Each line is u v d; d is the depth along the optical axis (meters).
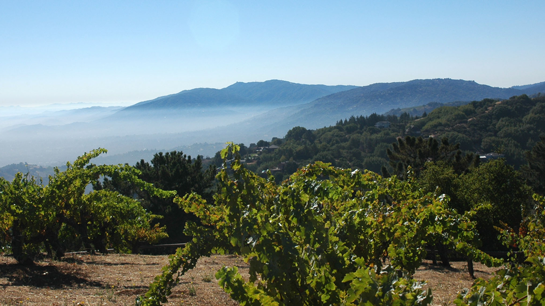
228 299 7.01
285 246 3.07
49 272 8.87
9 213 9.65
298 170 5.35
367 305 2.43
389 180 6.61
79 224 13.85
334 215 4.90
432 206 4.25
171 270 4.12
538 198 8.52
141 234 18.38
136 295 7.24
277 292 3.18
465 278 11.62
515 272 2.75
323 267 3.08
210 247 4.25
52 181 11.56
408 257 4.17
